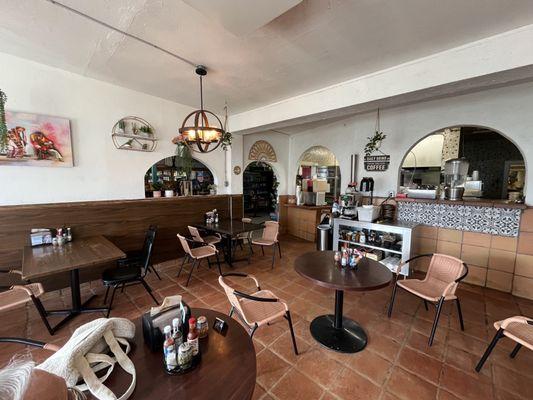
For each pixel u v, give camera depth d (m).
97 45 2.20
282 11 1.48
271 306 1.89
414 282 2.38
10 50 2.34
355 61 2.35
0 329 2.21
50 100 2.71
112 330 1.09
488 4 1.58
